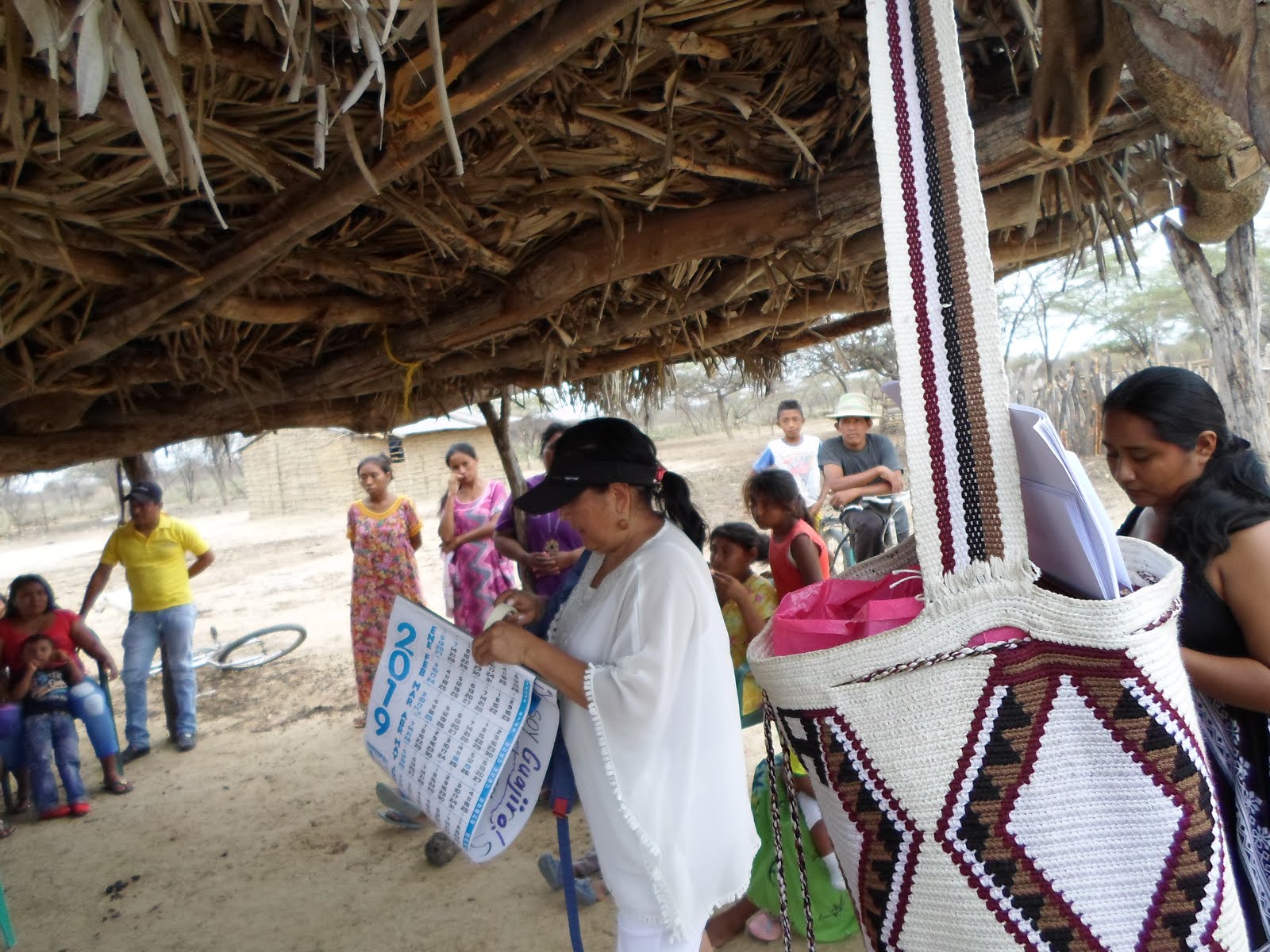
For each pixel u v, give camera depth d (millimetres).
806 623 896
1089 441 12453
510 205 2057
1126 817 761
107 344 2137
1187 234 1810
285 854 3773
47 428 3018
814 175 2016
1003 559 752
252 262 1885
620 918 1869
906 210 746
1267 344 10070
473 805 1768
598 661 1813
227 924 3250
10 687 4320
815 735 833
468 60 1313
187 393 3354
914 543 1037
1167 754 757
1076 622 743
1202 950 766
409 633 1925
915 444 760
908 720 787
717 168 1967
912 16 740
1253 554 1311
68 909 3439
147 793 4590
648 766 1722
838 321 3594
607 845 1821
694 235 2125
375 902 3309
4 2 972
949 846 780
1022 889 769
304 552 14375
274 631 7301
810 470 6414
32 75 1155
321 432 19641
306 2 943
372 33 868
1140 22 797
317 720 5602
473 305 2504
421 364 3064
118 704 6566
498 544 4238
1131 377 1486
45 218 1713
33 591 4418
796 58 1778
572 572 2049
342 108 906
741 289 2566
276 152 1667
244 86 1538
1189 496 1417
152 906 3424
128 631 5207
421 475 18359
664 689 1712
